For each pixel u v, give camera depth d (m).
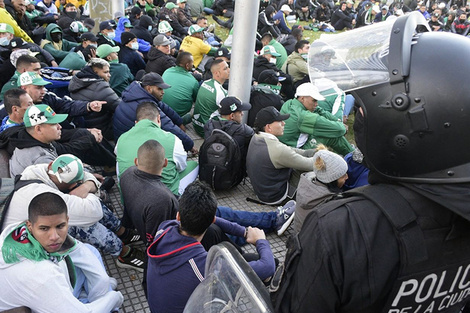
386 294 0.83
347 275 0.81
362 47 1.00
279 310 0.93
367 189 0.89
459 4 18.14
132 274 2.78
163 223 2.15
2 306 1.77
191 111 5.83
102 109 4.29
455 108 0.79
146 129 3.23
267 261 2.20
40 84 3.69
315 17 15.59
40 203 1.73
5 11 6.52
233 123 3.89
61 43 6.84
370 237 0.81
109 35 7.26
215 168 3.58
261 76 5.45
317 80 1.05
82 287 2.20
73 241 2.05
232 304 1.08
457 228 0.82
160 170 2.63
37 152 2.80
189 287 1.81
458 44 0.87
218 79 4.77
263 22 11.52
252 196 3.86
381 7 15.98
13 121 3.16
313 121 4.07
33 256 1.75
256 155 3.51
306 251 0.86
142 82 4.28
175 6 10.70
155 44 6.12
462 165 0.80
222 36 11.84
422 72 0.83
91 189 2.56
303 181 2.70
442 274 0.84
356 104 0.98
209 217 1.92
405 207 0.82
